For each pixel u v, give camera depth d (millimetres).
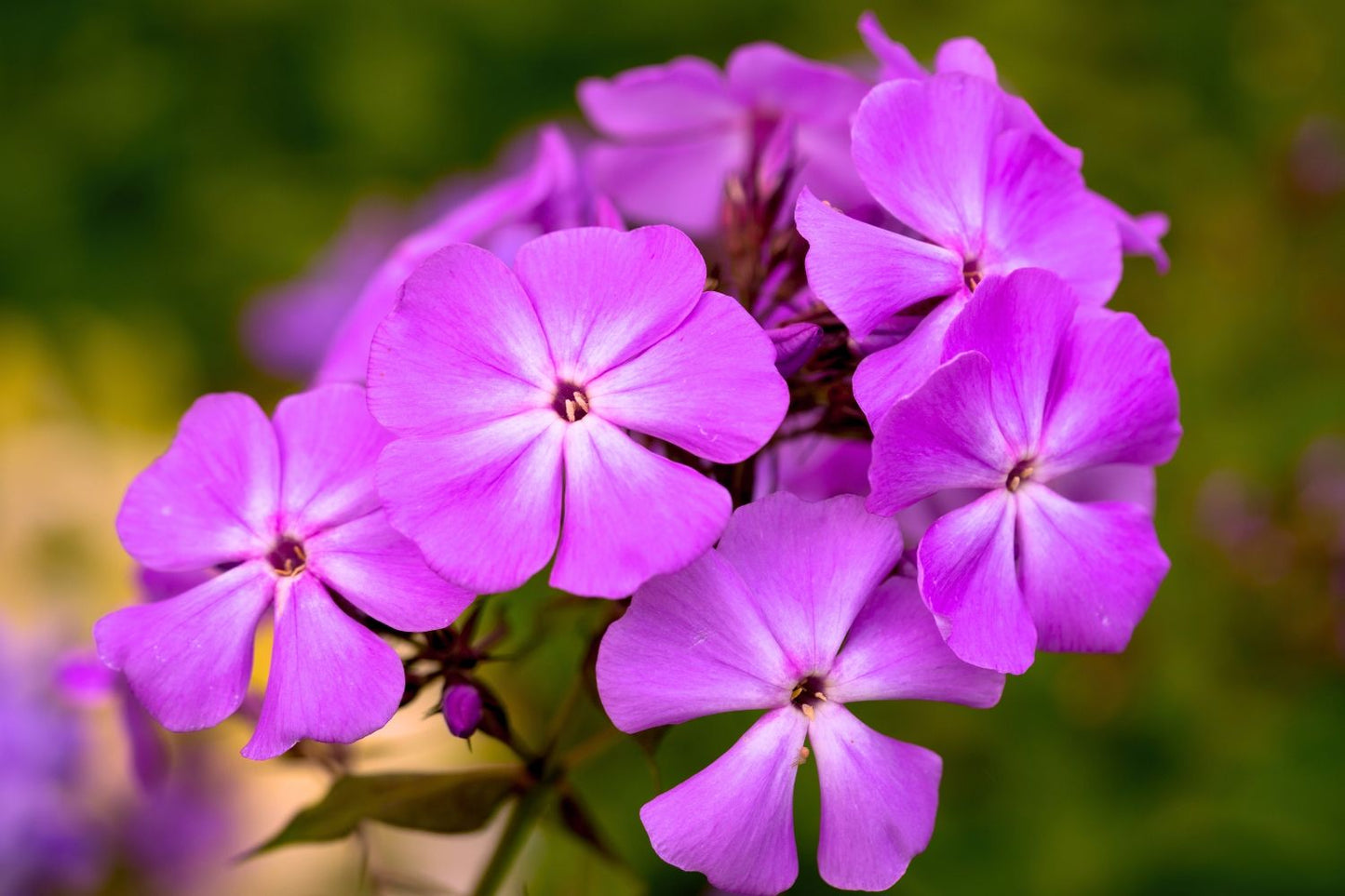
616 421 242
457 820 264
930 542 240
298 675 242
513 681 352
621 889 283
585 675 259
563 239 244
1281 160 509
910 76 261
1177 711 394
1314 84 533
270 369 477
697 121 289
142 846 339
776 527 241
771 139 277
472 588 237
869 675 244
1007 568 245
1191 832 367
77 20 542
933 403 238
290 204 523
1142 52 535
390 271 282
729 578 241
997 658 240
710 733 361
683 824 240
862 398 241
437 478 240
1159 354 247
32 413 479
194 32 538
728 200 273
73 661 275
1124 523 249
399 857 336
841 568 243
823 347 254
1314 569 419
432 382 242
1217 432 452
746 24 531
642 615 240
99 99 529
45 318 511
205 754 345
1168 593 420
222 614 247
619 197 297
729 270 271
